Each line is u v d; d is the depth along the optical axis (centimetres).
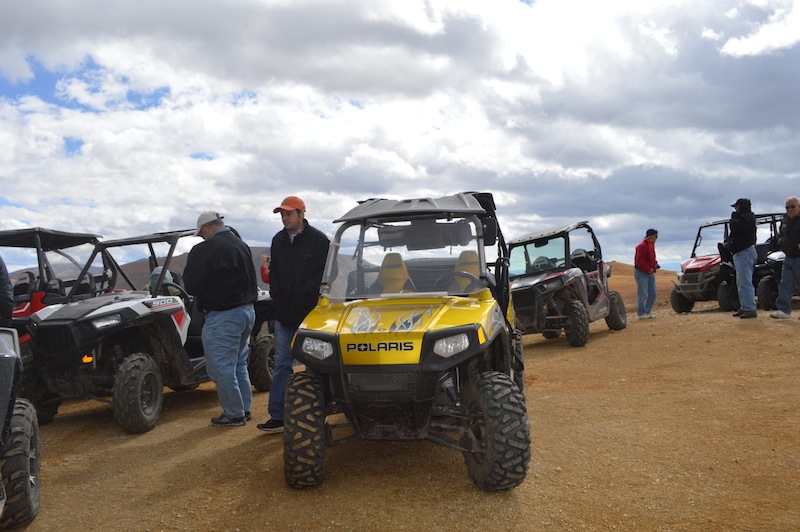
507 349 524
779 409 616
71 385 682
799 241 1063
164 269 793
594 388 793
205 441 619
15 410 441
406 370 438
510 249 1307
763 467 475
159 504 460
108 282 901
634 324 1364
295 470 455
